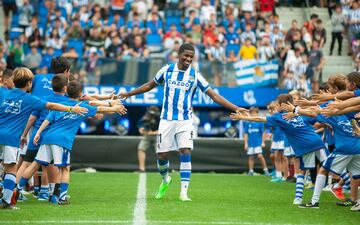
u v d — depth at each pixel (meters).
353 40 65.69
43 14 70.81
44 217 21.88
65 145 25.34
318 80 57.88
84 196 29.52
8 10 72.38
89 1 72.31
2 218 21.52
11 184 23.92
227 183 39.22
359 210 25.05
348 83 25.97
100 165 50.50
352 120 24.94
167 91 27.47
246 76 55.09
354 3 66.06
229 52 60.66
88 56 55.38
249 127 48.94
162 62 54.59
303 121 26.97
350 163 25.72
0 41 62.56
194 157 51.00
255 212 23.98
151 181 39.53
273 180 41.94
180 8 71.38
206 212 23.55
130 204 25.84
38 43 63.69
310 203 26.00
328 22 72.69
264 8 72.38
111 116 56.44
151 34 64.81
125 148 50.72
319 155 26.70
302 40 60.72
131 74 54.25
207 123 57.06
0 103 23.83
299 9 73.81
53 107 23.91
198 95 54.19
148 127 49.19
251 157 49.03
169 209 24.23
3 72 28.34
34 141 25.62
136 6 69.44
